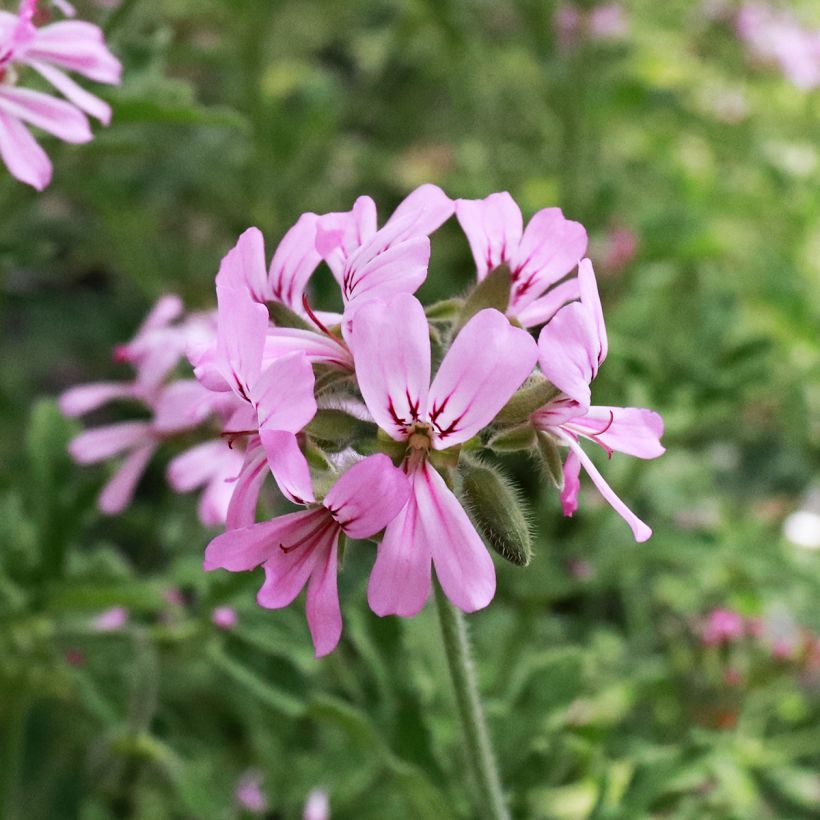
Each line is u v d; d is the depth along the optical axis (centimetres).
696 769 36
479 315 24
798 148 67
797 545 53
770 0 72
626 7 69
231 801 42
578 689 36
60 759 48
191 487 38
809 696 50
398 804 41
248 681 36
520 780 35
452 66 69
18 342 67
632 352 47
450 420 25
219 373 24
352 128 73
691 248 54
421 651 38
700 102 69
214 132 61
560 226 27
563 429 26
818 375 58
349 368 26
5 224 41
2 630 38
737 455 62
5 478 43
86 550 58
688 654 44
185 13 63
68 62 33
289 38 76
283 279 27
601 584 44
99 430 39
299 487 23
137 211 60
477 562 24
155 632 37
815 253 63
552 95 62
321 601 24
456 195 67
